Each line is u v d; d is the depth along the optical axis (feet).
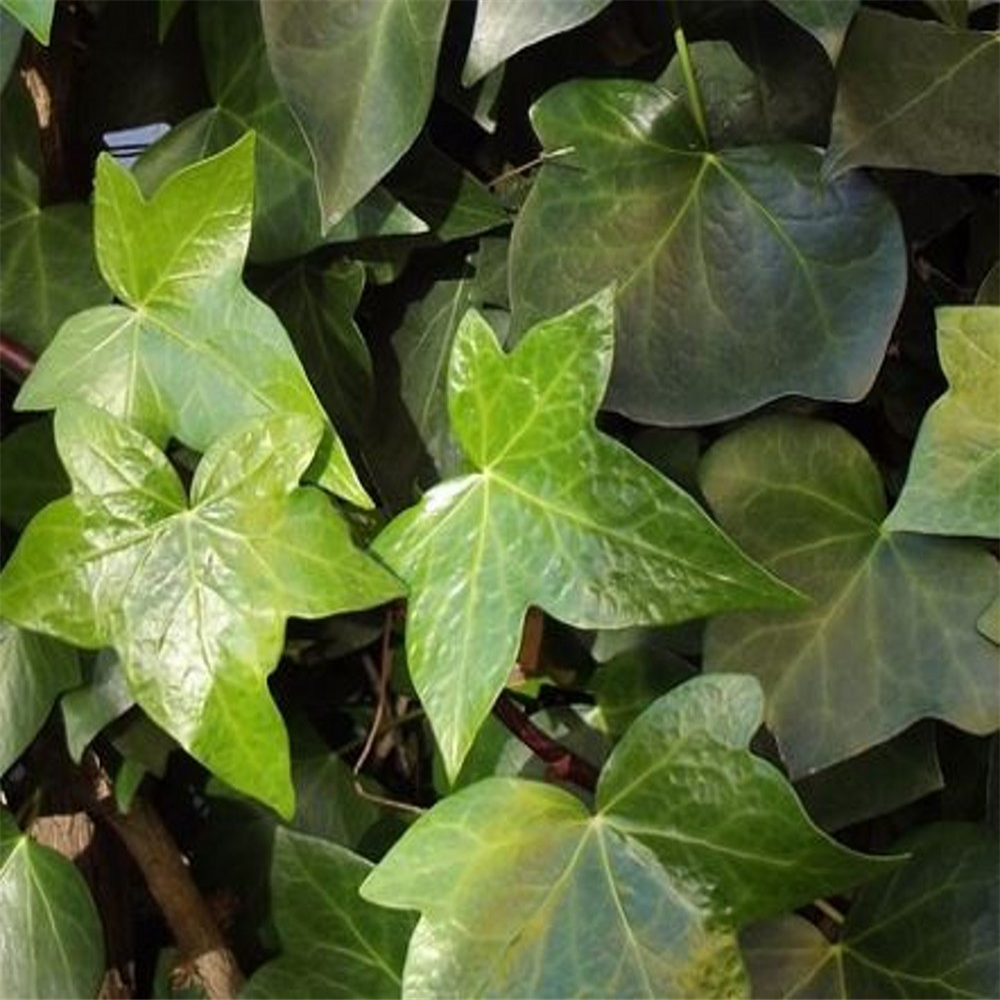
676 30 1.06
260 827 1.22
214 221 1.00
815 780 1.10
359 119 0.99
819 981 1.10
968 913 1.08
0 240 1.11
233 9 1.09
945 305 1.13
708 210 1.05
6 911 1.11
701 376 1.04
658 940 1.01
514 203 1.13
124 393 1.02
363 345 1.11
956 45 1.00
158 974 1.26
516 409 0.99
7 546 1.13
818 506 1.07
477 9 1.01
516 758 1.18
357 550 0.98
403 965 1.12
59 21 1.13
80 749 1.09
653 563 0.97
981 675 1.03
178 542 1.00
